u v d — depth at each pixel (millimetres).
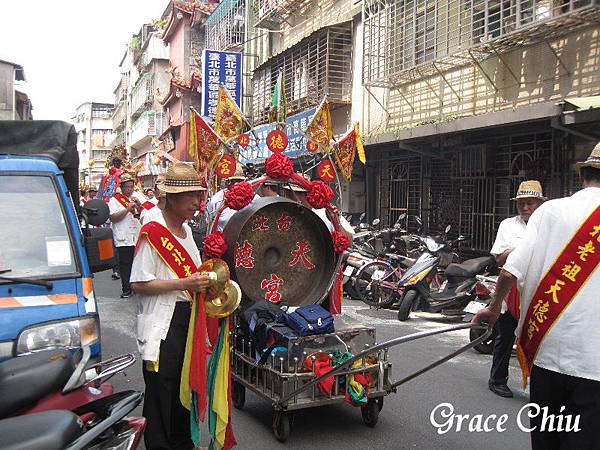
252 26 20359
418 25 11133
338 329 4078
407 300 8148
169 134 33438
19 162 3951
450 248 9516
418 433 4203
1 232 3715
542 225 2877
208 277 3250
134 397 2803
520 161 9570
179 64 32562
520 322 2998
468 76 10320
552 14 7871
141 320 3297
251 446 3963
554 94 8602
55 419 2312
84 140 81062
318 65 14195
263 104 17609
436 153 11172
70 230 3889
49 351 3025
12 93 26172
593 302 2670
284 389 3844
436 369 5785
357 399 3984
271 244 4254
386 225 13188
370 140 11609
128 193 9477
